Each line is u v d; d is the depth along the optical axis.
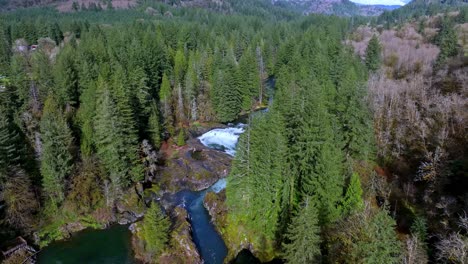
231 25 190.12
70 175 54.03
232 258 44.72
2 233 47.03
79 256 46.78
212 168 67.00
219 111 89.31
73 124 64.31
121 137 56.06
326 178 40.69
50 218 52.38
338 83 90.12
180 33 135.88
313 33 137.12
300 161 44.34
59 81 75.88
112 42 113.00
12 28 141.50
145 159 62.41
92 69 81.25
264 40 146.12
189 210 55.28
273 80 119.31
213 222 51.72
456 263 27.42
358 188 39.38
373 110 60.75
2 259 44.75
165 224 45.50
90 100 64.88
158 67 96.81
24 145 54.09
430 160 45.94
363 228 27.14
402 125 56.00
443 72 69.50
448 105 49.25
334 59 105.06
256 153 44.75
